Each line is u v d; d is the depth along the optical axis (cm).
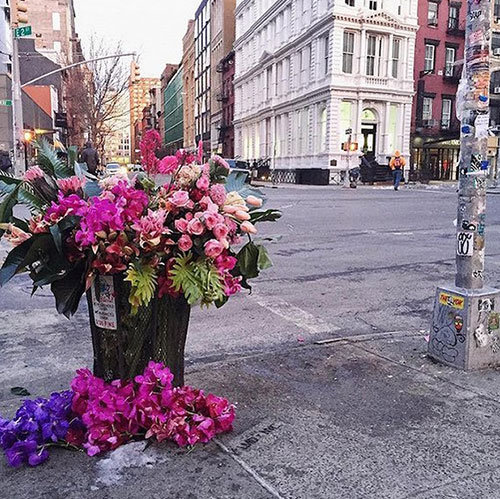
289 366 399
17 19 2270
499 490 244
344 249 970
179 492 241
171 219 279
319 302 611
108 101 4475
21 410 279
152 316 289
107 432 272
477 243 389
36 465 260
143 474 254
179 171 288
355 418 313
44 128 4472
